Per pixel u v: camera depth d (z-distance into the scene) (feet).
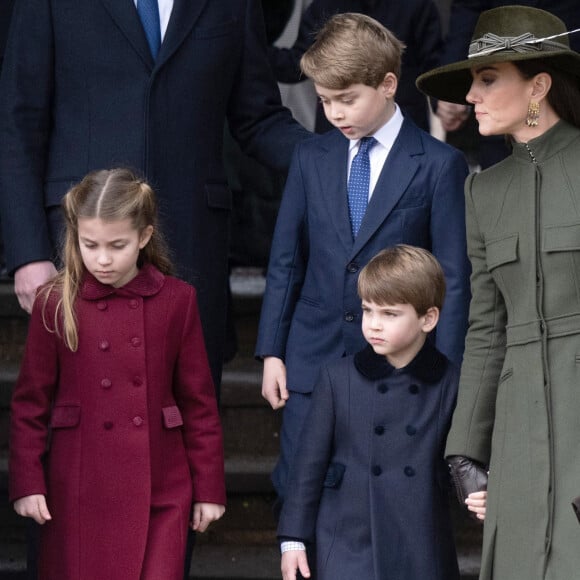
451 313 57.82
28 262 59.31
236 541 74.18
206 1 61.57
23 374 54.65
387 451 54.80
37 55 60.39
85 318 54.19
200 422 56.24
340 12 84.07
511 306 51.29
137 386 54.34
